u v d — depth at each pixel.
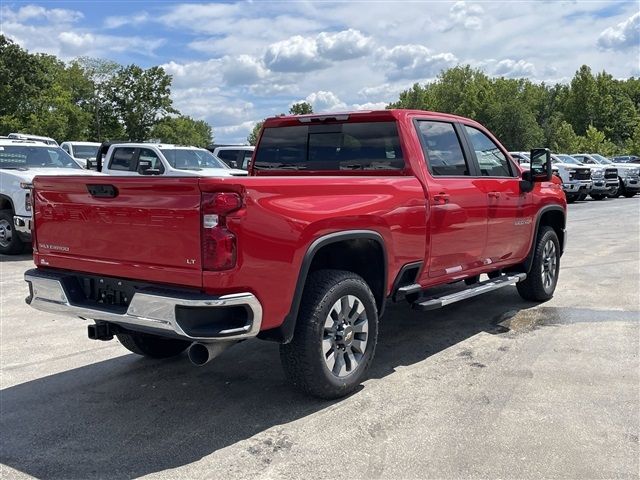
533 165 6.54
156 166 13.72
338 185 4.19
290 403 4.30
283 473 3.32
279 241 3.71
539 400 4.22
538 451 3.50
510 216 6.16
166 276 3.63
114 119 74.12
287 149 5.84
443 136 5.55
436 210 5.06
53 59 70.38
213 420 4.04
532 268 6.88
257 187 3.60
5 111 50.44
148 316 3.61
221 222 3.45
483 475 3.26
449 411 4.08
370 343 4.50
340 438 3.72
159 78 73.69
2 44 49.22
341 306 4.23
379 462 3.42
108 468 3.43
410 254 4.83
